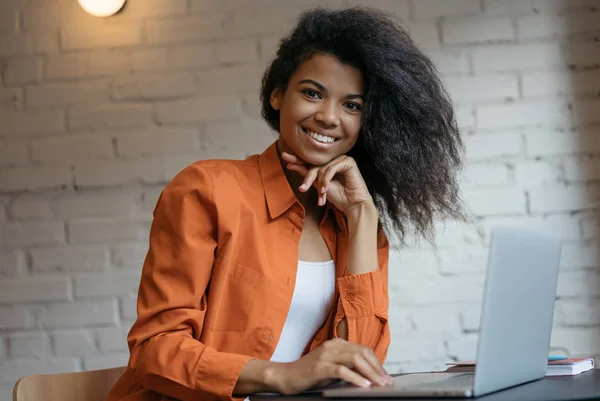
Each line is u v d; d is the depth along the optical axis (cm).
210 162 159
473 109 256
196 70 264
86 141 265
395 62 162
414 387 115
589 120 253
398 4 259
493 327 109
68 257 262
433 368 251
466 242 253
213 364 132
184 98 263
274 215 157
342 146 161
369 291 156
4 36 271
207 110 262
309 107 158
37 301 262
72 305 261
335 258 165
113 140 265
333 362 123
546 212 252
